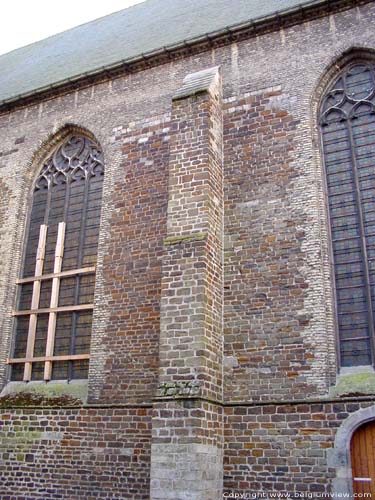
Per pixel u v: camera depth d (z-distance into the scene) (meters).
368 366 10.55
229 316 11.78
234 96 13.66
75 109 15.95
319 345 10.77
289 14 13.54
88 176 15.24
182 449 9.84
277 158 12.58
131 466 11.45
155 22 19.11
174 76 14.76
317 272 11.27
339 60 12.86
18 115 17.03
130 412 11.90
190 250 11.38
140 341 12.41
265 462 10.48
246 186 12.68
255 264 11.95
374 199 11.60
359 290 11.11
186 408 10.09
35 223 15.59
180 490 9.62
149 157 14.11
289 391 10.74
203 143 12.29
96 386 12.51
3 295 14.83
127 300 12.94
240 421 10.94
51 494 12.05
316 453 10.13
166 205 13.35
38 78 18.75
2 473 12.77
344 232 11.66
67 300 14.11
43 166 16.23
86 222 14.73
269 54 13.68
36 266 14.84
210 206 11.91
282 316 11.31
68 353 13.56
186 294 11.05
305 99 12.77
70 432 12.38
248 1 16.61
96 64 17.23
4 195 16.12
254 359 11.26
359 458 9.95
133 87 15.25
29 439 12.80
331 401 10.30
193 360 10.49
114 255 13.56
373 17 12.77
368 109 12.38
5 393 13.79
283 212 12.07
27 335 14.33
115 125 15.03
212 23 16.06
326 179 12.23
